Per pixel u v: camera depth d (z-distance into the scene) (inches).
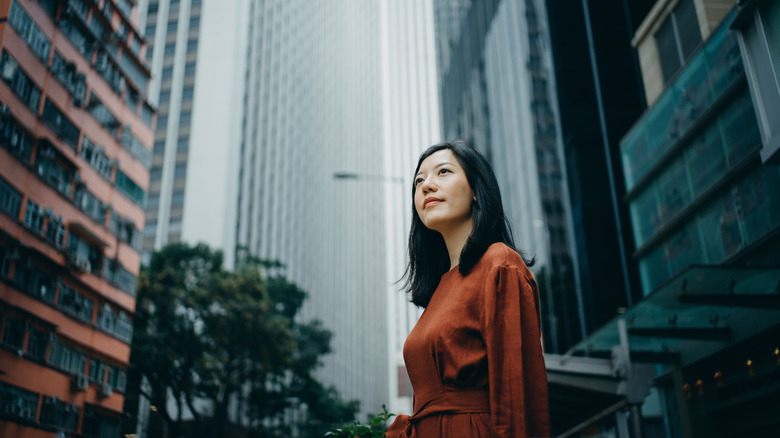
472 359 70.1
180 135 2059.5
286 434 1333.7
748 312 386.3
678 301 360.8
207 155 2011.6
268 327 1080.8
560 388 399.5
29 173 819.4
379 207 4293.8
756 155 404.2
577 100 924.0
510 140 1296.8
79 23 932.0
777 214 385.7
